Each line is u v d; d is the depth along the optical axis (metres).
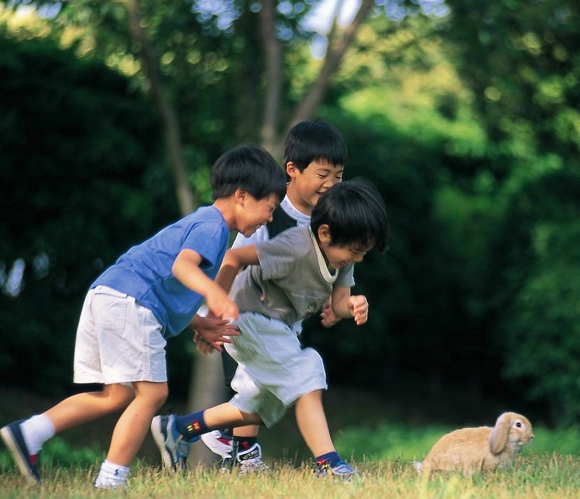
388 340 24.62
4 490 5.62
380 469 6.98
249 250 6.52
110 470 5.95
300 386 6.55
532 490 5.90
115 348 5.96
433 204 25.20
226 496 5.56
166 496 5.52
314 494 5.64
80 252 19.23
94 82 19.25
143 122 19.39
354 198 6.31
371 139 23.41
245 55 15.50
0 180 18.97
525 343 21.22
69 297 19.83
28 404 18.83
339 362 24.77
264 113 14.71
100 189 19.25
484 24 14.92
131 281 6.00
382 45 15.73
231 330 6.48
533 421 23.08
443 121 25.67
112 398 6.16
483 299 23.72
